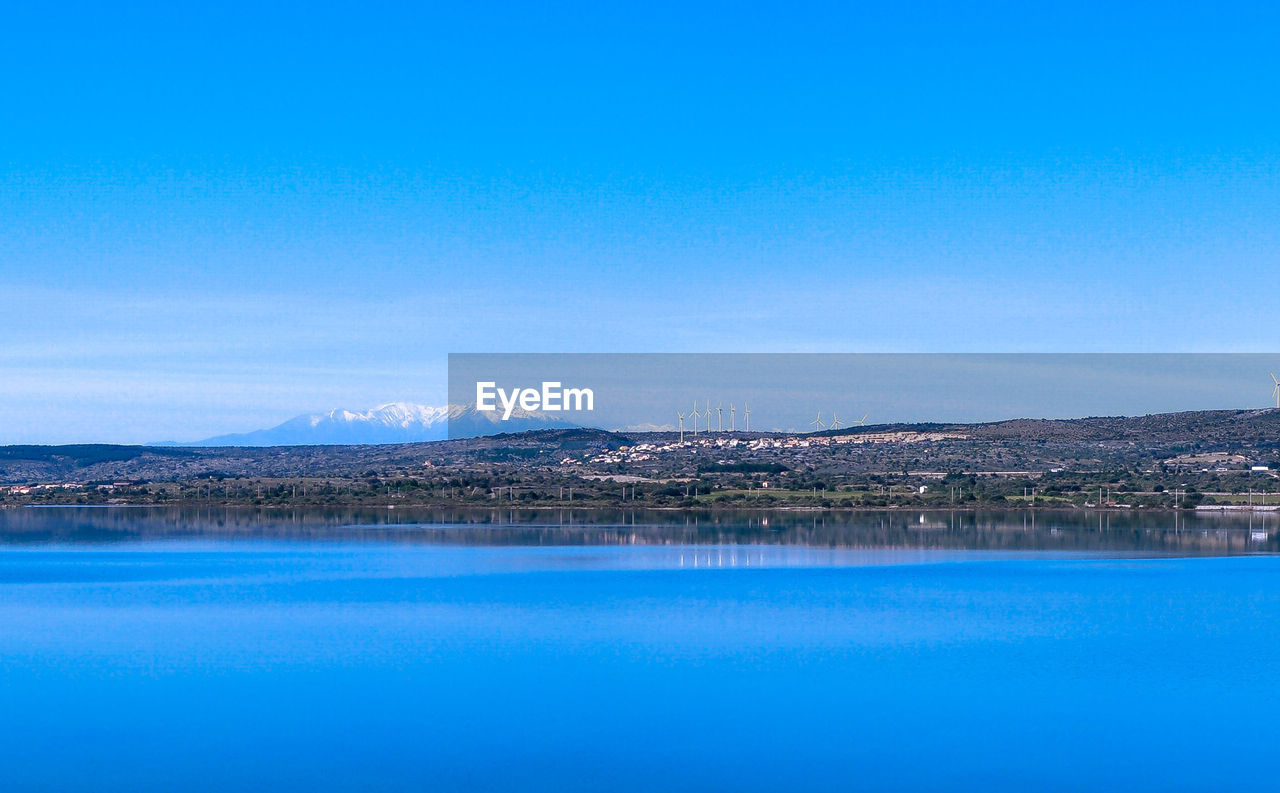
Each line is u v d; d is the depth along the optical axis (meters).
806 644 74.94
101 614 88.44
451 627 81.69
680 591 103.50
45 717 55.44
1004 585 108.50
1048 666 67.81
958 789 46.16
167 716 55.72
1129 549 149.75
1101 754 50.31
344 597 99.50
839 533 179.00
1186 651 72.81
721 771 48.06
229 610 90.62
